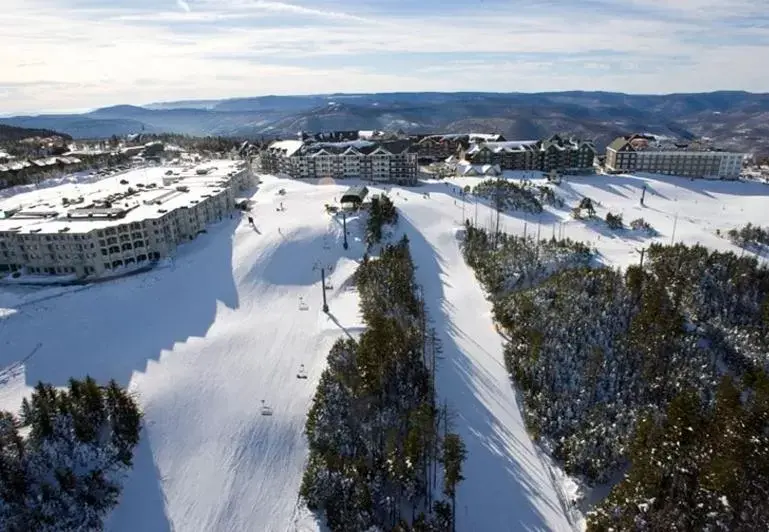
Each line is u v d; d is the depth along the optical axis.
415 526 61.03
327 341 98.31
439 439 74.06
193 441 76.62
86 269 122.38
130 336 101.19
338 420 75.69
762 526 53.44
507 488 70.19
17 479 65.00
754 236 152.88
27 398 83.94
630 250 144.50
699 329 96.44
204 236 145.88
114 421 75.00
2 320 102.50
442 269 136.25
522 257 125.62
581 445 71.88
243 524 65.69
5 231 120.19
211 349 96.12
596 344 91.31
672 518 56.22
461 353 98.25
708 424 62.47
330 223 147.25
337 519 63.72
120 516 67.00
